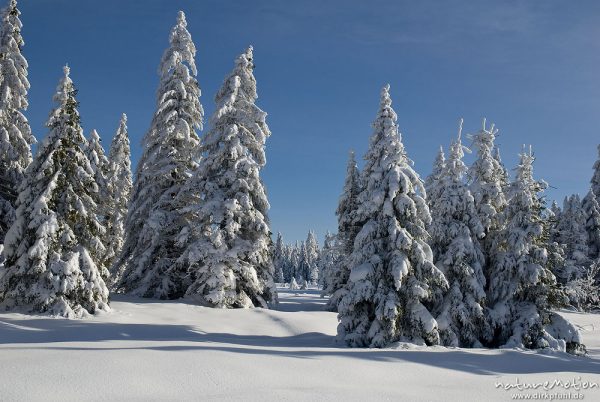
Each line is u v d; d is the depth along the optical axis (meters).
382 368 10.73
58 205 20.69
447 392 8.80
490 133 23.58
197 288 25.47
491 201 22.73
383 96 20.41
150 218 25.83
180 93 28.73
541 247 21.30
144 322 19.67
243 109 27.45
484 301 20.36
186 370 8.62
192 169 28.73
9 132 27.16
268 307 26.97
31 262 19.61
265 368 9.47
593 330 32.50
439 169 39.09
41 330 16.91
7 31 28.30
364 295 17.67
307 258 130.88
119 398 6.99
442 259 20.45
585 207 51.59
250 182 25.72
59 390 7.10
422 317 17.67
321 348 15.02
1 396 6.66
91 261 20.34
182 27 29.77
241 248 24.47
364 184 20.89
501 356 14.38
